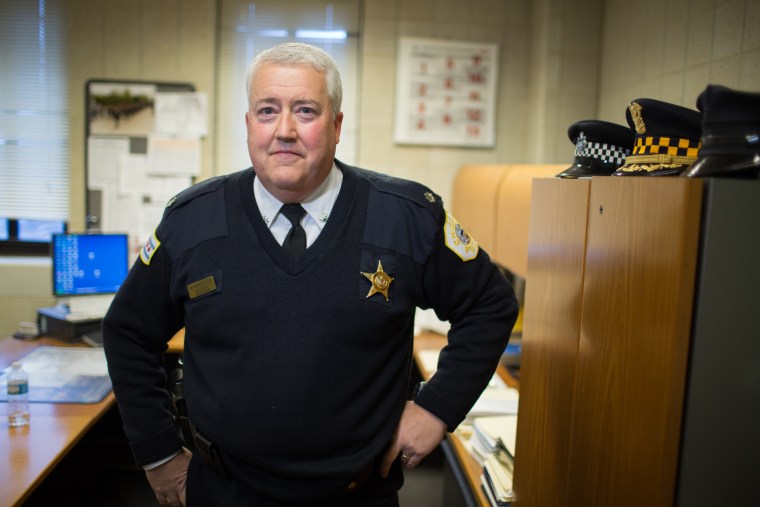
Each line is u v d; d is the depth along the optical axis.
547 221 1.18
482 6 3.25
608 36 2.79
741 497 0.76
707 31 1.85
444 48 3.24
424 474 2.93
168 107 3.23
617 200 0.89
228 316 1.11
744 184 0.72
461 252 1.22
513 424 1.64
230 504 1.18
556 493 1.09
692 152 0.99
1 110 3.21
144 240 3.27
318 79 1.10
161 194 3.27
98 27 3.18
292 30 3.25
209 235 1.15
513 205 2.14
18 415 1.75
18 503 1.35
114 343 1.24
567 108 2.96
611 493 0.89
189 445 1.33
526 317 1.29
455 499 1.88
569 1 2.90
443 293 1.24
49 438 1.66
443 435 1.21
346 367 1.11
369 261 1.13
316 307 1.10
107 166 3.24
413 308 1.22
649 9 2.30
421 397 1.23
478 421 1.68
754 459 0.76
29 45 3.18
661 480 0.76
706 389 0.74
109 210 3.26
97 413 1.84
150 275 1.22
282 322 1.09
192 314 1.15
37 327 2.68
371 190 1.20
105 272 2.69
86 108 3.20
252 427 1.10
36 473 1.47
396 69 3.26
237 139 3.29
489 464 1.50
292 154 1.09
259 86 1.11
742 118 0.76
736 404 0.75
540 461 1.18
